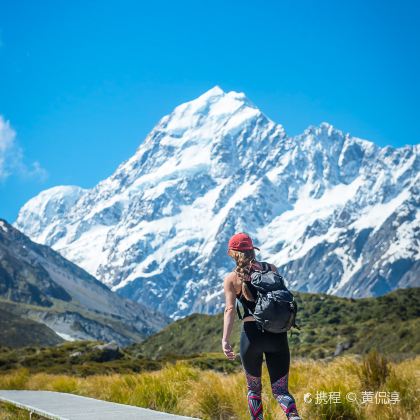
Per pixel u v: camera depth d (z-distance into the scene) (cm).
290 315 845
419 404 1152
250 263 882
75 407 1333
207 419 1322
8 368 9444
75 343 11206
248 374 889
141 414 1174
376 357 1330
